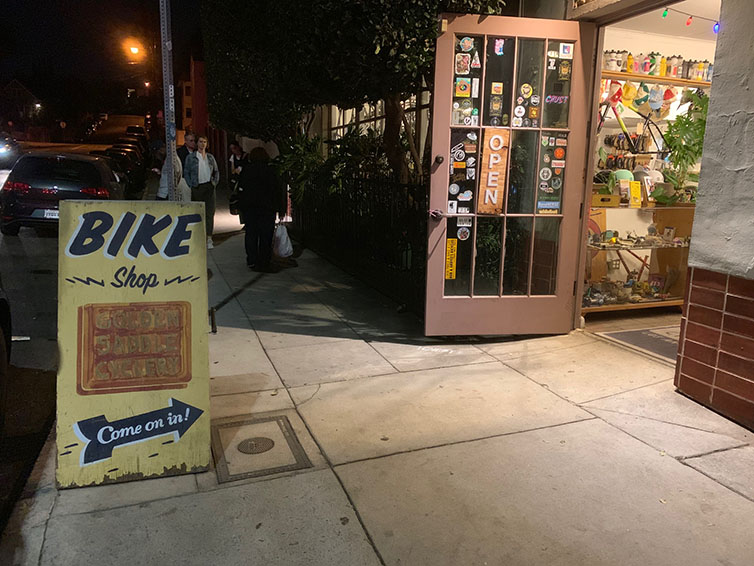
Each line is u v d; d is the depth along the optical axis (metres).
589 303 5.91
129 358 2.96
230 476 3.06
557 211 5.17
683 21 5.69
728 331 3.66
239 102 10.20
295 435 3.51
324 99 6.09
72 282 2.87
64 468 2.91
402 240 6.36
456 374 4.50
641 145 6.38
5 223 9.37
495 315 5.19
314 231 9.68
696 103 6.00
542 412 3.83
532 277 5.30
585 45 4.89
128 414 2.97
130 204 2.91
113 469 2.97
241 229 11.60
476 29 4.71
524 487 2.97
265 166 7.86
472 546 2.53
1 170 22.08
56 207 9.33
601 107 6.08
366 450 3.34
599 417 3.75
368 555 2.47
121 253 2.92
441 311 5.11
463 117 4.88
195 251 3.00
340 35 4.74
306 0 4.71
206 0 9.30
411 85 5.96
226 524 2.66
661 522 2.69
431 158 4.88
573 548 2.52
